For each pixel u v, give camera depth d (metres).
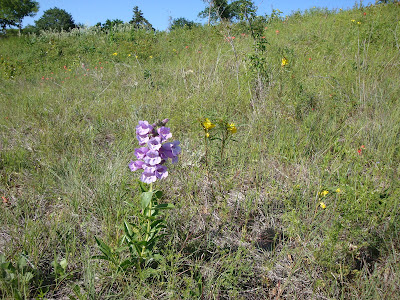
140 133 2.12
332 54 7.38
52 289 2.31
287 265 2.56
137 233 2.39
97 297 2.19
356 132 4.12
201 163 3.80
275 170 3.66
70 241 2.67
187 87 6.32
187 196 3.23
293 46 8.36
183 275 2.40
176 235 2.73
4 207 3.02
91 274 2.29
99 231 2.83
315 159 3.65
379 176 3.40
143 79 7.58
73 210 3.03
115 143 4.40
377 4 11.73
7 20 40.53
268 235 2.85
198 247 2.63
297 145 3.99
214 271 2.40
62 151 4.16
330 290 2.28
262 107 4.85
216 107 5.05
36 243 2.58
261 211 3.09
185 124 4.80
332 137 4.04
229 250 2.66
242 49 7.84
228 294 2.29
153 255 2.28
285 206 3.11
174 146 2.17
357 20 10.06
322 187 3.11
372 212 2.82
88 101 6.27
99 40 15.38
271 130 4.43
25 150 4.19
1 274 2.18
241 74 6.41
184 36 13.20
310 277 2.40
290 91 5.35
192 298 2.17
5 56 14.62
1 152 4.08
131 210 2.96
